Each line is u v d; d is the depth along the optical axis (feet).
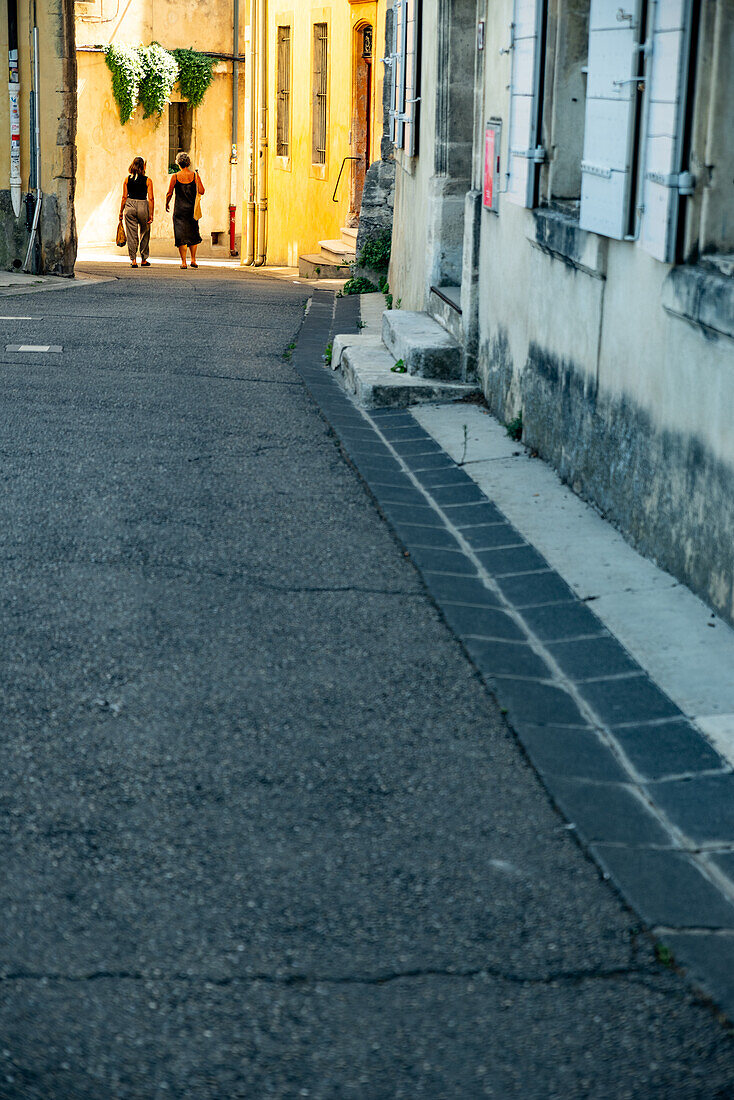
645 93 17.88
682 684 14.89
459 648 15.97
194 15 92.12
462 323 30.27
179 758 12.91
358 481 23.25
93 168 90.94
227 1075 8.76
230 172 96.22
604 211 19.60
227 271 75.36
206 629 16.12
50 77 59.47
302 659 15.39
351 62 67.56
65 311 45.73
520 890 10.96
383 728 13.76
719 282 15.62
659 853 11.61
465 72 34.17
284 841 11.53
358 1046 9.08
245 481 22.86
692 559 17.30
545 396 24.03
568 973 9.92
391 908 10.64
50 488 21.77
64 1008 9.31
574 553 19.25
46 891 10.64
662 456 18.22
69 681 14.47
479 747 13.46
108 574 17.80
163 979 9.67
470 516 21.24
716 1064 9.04
